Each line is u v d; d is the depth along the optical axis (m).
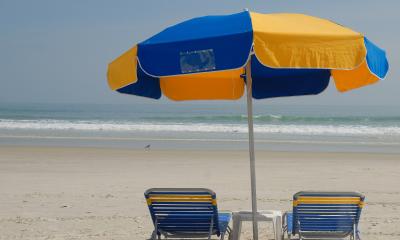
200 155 19.28
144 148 22.08
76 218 8.41
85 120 50.25
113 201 9.89
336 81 6.05
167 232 6.20
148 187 11.70
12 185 11.77
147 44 4.61
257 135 30.36
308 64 4.29
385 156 19.38
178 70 4.47
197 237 6.19
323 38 4.38
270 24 4.62
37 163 16.50
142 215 8.67
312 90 6.47
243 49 4.32
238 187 11.84
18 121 46.78
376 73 4.69
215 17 5.15
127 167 15.61
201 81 6.53
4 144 24.17
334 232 6.04
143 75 5.91
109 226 7.90
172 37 4.70
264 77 6.56
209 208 5.93
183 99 6.54
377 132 33.56
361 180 13.12
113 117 59.56
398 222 8.23
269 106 115.06
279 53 4.29
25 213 8.75
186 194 5.87
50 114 70.00
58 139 26.89
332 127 38.06
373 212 9.03
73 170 14.77
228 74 6.50
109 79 4.76
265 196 10.62
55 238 7.17
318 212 5.93
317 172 14.67
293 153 20.23
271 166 16.05
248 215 6.23
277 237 6.09
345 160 17.92
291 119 50.78
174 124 41.25
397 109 98.50
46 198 10.12
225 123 44.88
